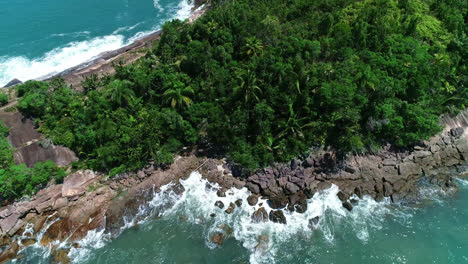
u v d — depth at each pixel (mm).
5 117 51594
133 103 54250
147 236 41719
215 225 42469
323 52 54969
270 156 47219
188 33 65625
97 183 47906
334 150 48625
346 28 57188
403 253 38500
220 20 63969
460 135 52375
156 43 79062
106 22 98375
